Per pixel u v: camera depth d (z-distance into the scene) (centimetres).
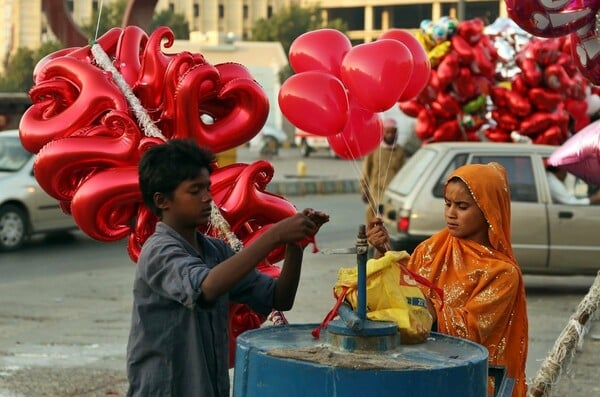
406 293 400
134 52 551
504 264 464
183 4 12988
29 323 1082
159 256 367
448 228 479
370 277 394
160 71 536
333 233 1981
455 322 453
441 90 1370
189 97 525
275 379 349
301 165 3419
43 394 796
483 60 1341
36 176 528
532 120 1386
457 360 355
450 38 1348
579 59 555
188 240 383
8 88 7612
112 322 1093
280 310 406
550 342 997
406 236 1290
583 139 642
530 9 520
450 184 477
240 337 382
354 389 335
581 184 1354
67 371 870
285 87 524
